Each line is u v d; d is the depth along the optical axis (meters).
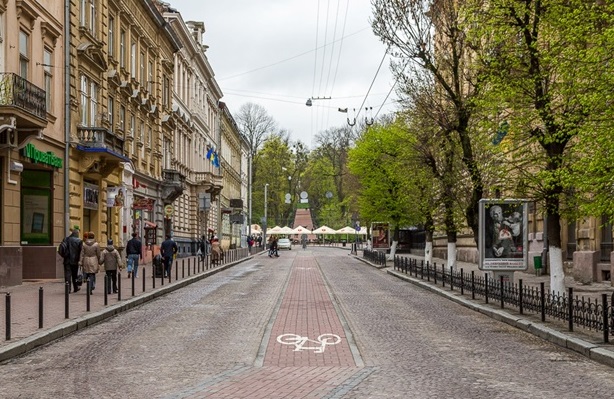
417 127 29.38
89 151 29.45
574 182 14.47
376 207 45.16
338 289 26.42
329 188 113.25
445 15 24.67
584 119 14.47
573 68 14.41
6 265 23.08
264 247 89.31
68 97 28.09
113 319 16.84
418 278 30.73
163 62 47.59
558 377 9.91
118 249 36.00
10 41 22.72
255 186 106.88
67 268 21.95
